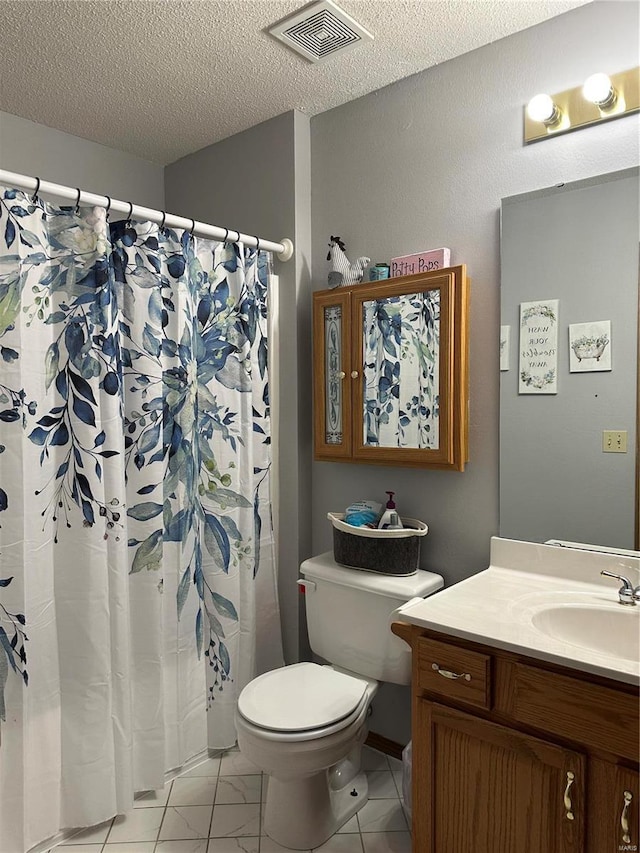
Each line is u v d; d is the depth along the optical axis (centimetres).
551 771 131
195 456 211
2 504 164
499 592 166
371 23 179
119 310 189
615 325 167
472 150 197
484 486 199
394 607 194
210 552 216
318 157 241
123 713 185
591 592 165
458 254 201
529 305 182
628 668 118
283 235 242
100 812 181
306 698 182
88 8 170
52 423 176
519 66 185
